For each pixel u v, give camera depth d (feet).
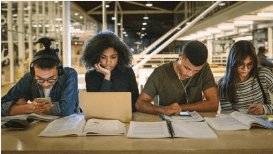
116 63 6.48
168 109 5.76
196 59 5.49
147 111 6.09
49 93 6.15
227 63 6.42
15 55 26.89
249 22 27.17
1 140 4.07
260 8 19.04
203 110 6.31
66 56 15.12
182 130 4.45
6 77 25.49
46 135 4.26
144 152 3.56
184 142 3.89
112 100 5.34
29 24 29.27
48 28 33.83
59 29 37.76
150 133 4.32
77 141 4.00
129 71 6.80
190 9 49.14
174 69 6.59
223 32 36.52
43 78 5.59
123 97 5.33
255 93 6.43
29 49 29.09
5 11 25.58
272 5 17.30
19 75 26.78
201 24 36.55
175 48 54.19
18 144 3.87
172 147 3.65
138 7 72.18
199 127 4.63
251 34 30.19
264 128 4.68
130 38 90.53
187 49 5.65
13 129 4.69
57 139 4.11
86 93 5.38
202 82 6.59
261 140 3.96
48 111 5.76
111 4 65.82
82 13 60.23
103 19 22.47
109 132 4.36
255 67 6.22
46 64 5.51
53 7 35.70
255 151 3.57
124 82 6.61
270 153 3.58
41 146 3.77
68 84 6.03
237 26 31.40
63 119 5.38
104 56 6.28
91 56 6.39
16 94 6.14
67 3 15.16
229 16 26.00
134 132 4.39
